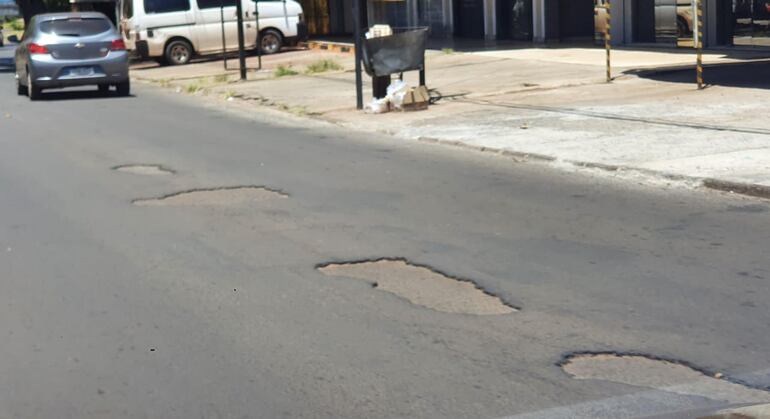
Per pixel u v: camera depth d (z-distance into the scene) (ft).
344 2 123.65
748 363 17.24
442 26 102.06
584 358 17.71
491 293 21.56
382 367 17.53
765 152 34.47
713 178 30.96
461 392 16.39
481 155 38.91
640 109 46.16
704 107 45.32
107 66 67.67
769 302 20.29
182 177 36.04
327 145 43.06
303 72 78.38
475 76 64.59
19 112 60.03
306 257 24.88
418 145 42.11
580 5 87.20
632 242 25.34
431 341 18.74
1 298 22.15
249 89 68.23
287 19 100.27
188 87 71.51
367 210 30.01
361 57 53.21
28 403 16.47
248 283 22.76
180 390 16.80
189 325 19.98
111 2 124.36
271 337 19.16
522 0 89.92
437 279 22.74
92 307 21.30
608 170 34.04
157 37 96.17
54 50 66.54
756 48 70.44
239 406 16.11
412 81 63.77
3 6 162.40
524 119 45.85
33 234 28.04
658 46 76.23
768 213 27.76
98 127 51.31
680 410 15.35
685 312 19.85
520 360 17.69
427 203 30.78
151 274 23.71
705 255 23.88
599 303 20.59
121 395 16.69
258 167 37.78
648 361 17.49
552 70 64.69
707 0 73.10
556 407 15.70
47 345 19.08
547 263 23.68
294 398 16.34
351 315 20.36
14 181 36.19
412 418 15.46
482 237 26.37
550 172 34.99
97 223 29.22
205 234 27.53
